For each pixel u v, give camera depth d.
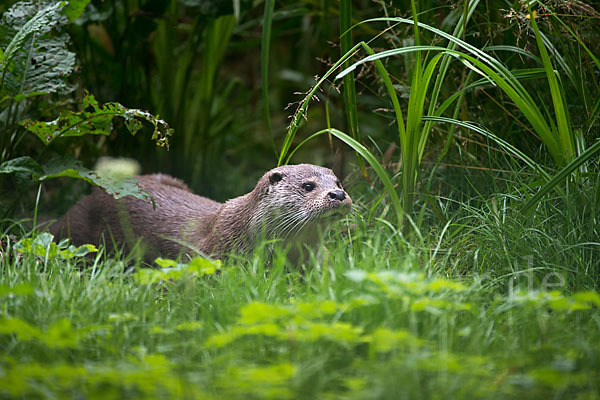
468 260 8.01
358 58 10.86
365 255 7.10
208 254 9.08
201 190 13.53
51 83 9.12
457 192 9.59
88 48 13.09
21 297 6.11
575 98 9.54
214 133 14.59
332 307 5.45
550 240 7.68
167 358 5.66
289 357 5.35
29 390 4.65
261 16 14.73
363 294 6.02
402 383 4.75
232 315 6.25
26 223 10.49
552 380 4.71
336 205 8.39
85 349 5.59
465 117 9.65
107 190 8.70
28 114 10.10
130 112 8.80
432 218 9.26
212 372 5.05
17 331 5.16
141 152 12.81
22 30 8.88
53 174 8.77
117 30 12.25
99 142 12.66
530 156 9.60
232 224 9.07
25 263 7.22
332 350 5.43
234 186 13.95
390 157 10.67
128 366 5.03
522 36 9.34
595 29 9.41
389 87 8.25
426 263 7.16
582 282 7.26
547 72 7.79
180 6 14.59
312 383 4.90
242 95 15.27
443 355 5.03
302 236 8.71
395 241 8.05
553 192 8.31
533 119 7.93
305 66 16.47
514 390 4.93
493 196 8.58
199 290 6.99
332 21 15.08
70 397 4.70
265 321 5.55
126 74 12.76
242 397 4.65
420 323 5.84
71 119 8.97
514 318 6.14
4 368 4.98
